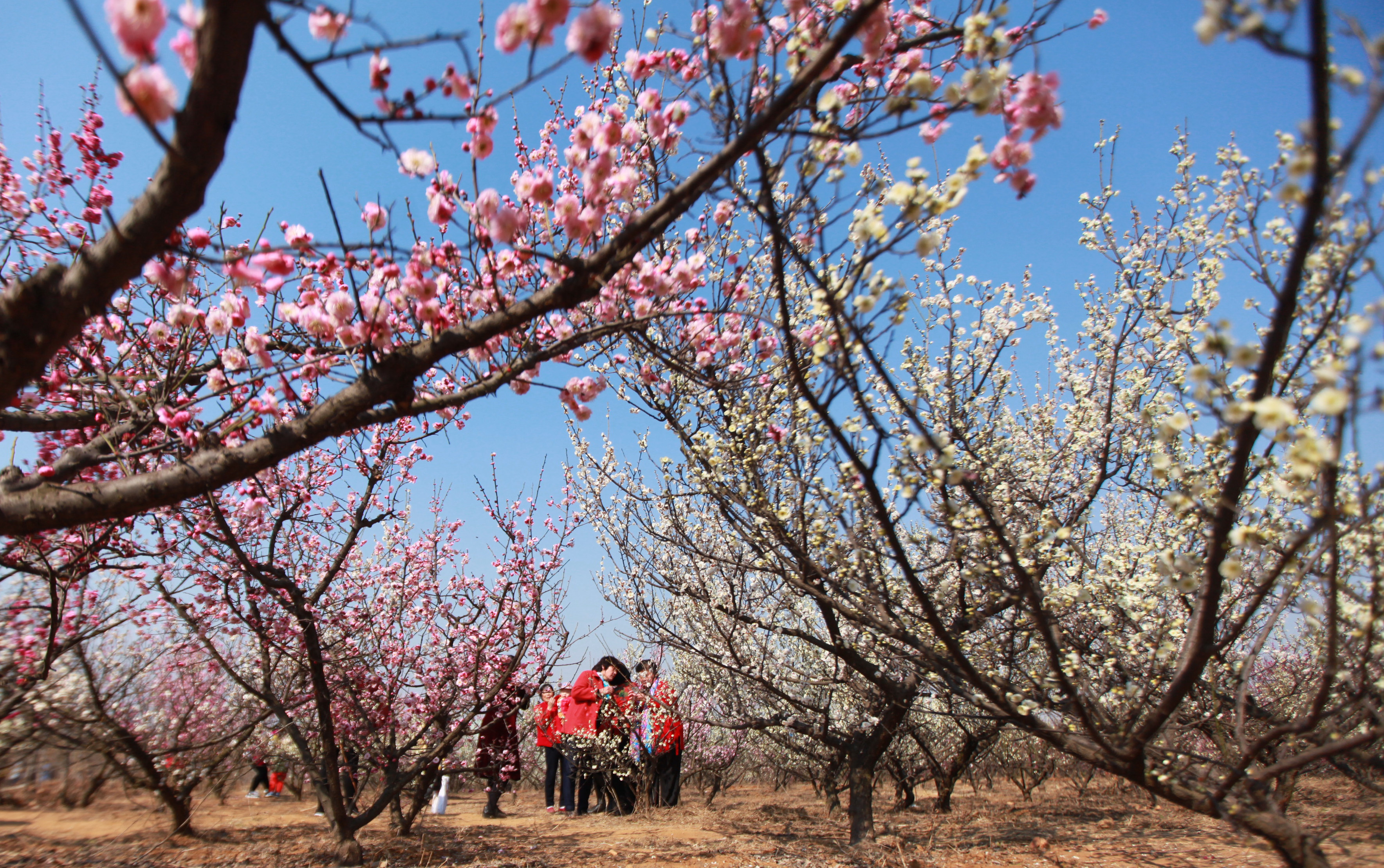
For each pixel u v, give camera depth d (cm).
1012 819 686
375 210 311
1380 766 399
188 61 211
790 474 411
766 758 1066
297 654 595
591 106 495
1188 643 276
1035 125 241
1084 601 386
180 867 512
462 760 862
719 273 505
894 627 410
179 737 703
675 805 892
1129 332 536
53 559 544
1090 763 322
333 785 543
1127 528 668
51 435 489
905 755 862
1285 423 204
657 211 264
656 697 850
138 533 507
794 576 435
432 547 787
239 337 359
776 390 473
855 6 279
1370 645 235
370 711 629
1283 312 186
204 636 565
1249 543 219
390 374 295
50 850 568
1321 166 171
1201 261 506
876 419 236
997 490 503
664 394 548
